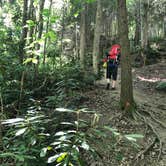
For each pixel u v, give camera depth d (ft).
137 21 109.29
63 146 11.02
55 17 15.93
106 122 26.27
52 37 15.58
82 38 51.16
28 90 28.02
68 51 65.26
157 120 27.81
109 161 20.20
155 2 104.12
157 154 22.07
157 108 32.96
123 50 28.99
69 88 29.60
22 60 28.58
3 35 28.14
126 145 22.11
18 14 36.09
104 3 96.68
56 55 37.91
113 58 38.17
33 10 34.63
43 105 25.73
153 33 153.89
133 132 25.03
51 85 31.30
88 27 96.68
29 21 17.11
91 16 97.50
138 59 77.51
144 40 81.00
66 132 11.02
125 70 28.89
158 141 23.79
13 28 32.99
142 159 21.12
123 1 28.86
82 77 38.45
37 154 15.71
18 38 32.32
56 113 22.93
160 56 79.15
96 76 42.45
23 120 12.13
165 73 59.47
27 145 14.93
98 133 11.55
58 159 11.10
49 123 20.80
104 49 88.79
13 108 24.95
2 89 25.38
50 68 36.32
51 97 25.32
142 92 42.14
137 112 28.17
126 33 28.91
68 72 35.99
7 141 15.94
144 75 58.23
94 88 37.88
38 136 12.98
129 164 20.40
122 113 27.71
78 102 30.37
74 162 13.91
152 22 128.67
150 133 24.99
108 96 33.88
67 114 24.06
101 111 28.63
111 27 128.36
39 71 33.37
